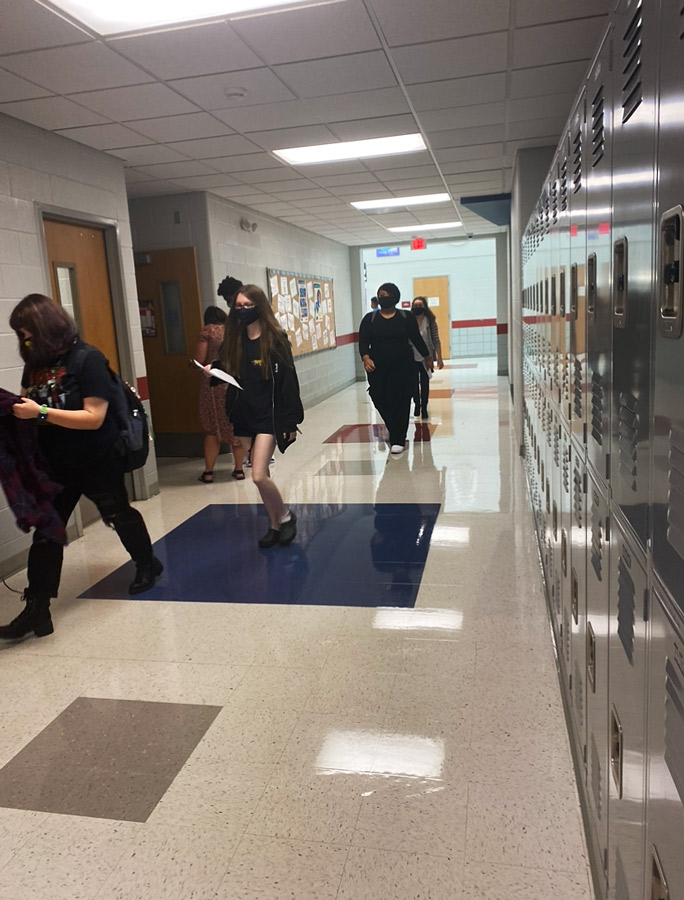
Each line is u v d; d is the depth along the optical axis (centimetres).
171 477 548
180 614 290
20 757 199
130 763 193
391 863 153
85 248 434
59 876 155
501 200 740
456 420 729
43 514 259
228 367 337
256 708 217
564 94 387
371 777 181
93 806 177
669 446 74
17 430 254
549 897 141
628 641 100
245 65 321
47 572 271
